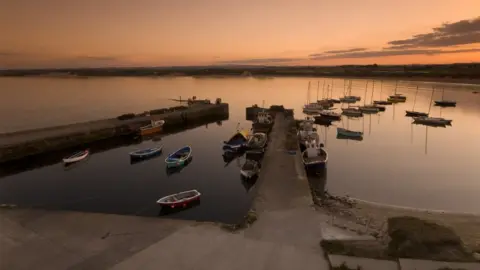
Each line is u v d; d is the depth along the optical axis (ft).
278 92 375.66
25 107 238.68
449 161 102.27
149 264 37.42
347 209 61.21
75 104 258.16
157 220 48.80
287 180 67.87
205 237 43.45
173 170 96.89
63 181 89.04
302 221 48.55
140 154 108.27
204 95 340.18
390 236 41.47
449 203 69.82
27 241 42.80
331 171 92.99
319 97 315.78
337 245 40.65
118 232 45.19
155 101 280.72
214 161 106.32
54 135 120.88
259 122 154.92
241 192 79.41
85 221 48.42
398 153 112.88
